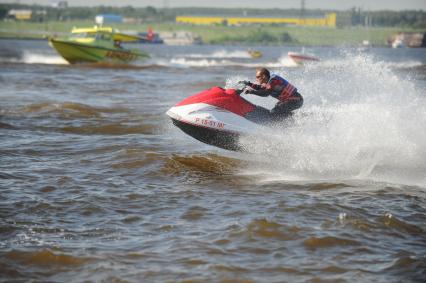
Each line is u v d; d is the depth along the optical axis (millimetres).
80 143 46875
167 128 54219
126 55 155000
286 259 24203
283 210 29969
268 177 37281
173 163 40156
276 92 39906
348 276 22797
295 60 178000
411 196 32875
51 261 23797
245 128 39438
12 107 64875
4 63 150125
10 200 31109
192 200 31875
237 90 40062
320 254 24734
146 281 22250
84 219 28625
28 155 42375
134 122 57031
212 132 39250
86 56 149375
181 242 25734
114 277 22531
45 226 27516
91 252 24594
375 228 27656
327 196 32719
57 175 36625
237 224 27766
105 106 68438
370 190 34000
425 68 149125
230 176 37469
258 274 22875
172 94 84188
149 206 30750
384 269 23438
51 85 93875
